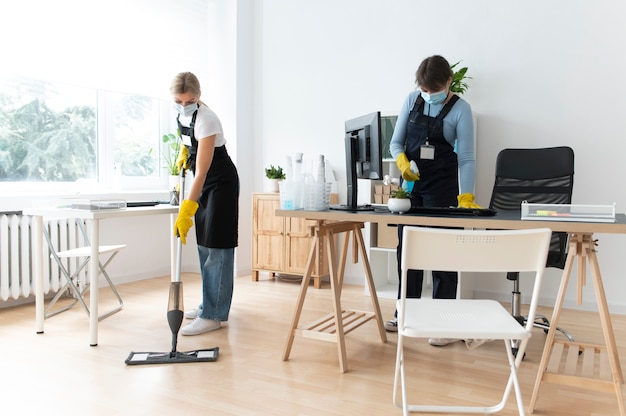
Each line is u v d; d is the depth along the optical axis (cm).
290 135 475
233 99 475
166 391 212
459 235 151
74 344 271
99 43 402
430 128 273
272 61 482
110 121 437
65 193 387
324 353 261
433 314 175
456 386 219
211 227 289
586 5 353
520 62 375
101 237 419
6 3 342
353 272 445
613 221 177
